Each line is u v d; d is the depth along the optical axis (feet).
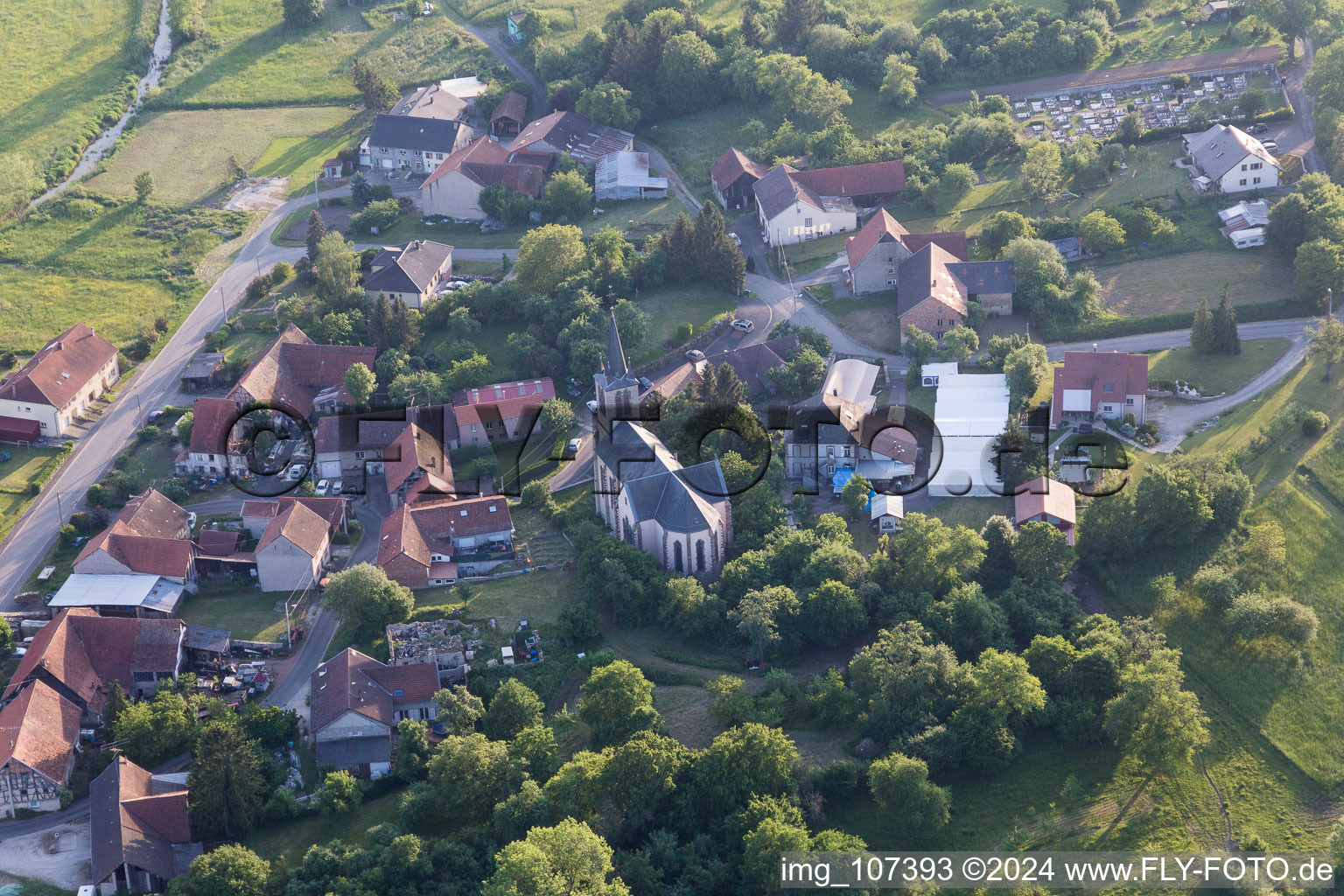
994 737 579.48
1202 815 573.33
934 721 586.86
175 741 594.24
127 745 591.37
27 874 537.24
